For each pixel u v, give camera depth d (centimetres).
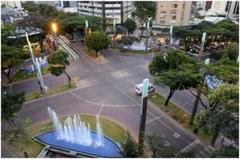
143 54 6112
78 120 3147
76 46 6750
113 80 4475
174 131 2948
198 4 13600
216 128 2123
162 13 8244
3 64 3891
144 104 2250
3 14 8469
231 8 11594
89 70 4978
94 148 2631
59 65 3778
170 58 3469
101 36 5466
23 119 2928
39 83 3991
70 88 4081
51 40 6397
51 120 3125
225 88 2294
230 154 1778
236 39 6228
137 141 2698
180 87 2958
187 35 6306
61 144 2683
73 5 14575
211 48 6594
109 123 3088
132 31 8538
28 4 12344
